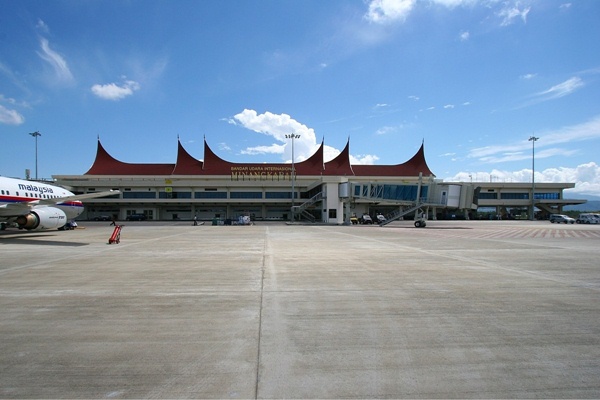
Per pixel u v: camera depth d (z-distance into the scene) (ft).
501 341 16.88
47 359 14.83
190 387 12.58
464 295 25.79
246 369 13.97
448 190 144.46
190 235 93.15
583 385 12.73
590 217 188.34
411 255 49.67
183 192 245.24
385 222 160.56
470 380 13.10
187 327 18.84
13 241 71.97
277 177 262.26
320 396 11.96
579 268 38.24
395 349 15.93
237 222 178.70
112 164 292.61
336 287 28.53
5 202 78.64
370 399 11.78
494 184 261.24
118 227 69.05
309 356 15.17
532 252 53.83
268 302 23.91
